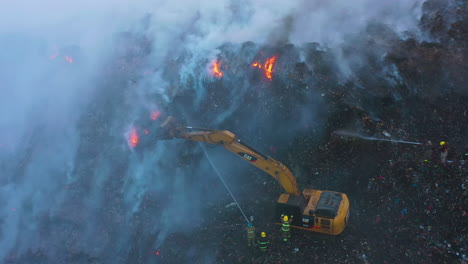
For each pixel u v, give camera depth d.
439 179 10.28
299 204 9.86
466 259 8.80
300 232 10.15
